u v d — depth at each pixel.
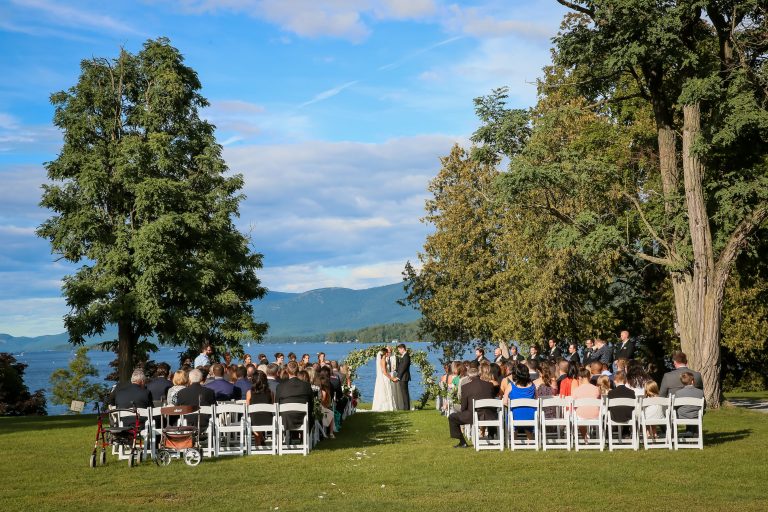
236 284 41.41
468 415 15.70
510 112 26.86
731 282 34.38
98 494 11.32
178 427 14.11
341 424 21.73
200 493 11.28
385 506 10.16
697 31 25.38
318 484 11.92
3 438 19.20
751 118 22.31
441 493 11.06
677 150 28.16
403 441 17.34
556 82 37.28
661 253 34.16
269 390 15.74
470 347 46.97
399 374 27.52
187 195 37.94
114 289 36.34
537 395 16.19
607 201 33.34
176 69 39.69
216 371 16.50
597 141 34.53
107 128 38.09
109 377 53.19
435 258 44.84
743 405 26.48
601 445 15.06
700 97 22.97
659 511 9.70
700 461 13.45
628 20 22.98
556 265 34.31
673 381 16.23
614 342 40.34
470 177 42.75
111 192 37.28
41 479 12.70
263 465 13.82
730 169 26.11
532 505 10.14
